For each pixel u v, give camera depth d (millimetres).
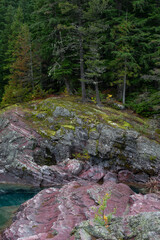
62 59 22688
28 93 25562
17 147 16797
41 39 23516
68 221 6750
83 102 21531
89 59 21047
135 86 24484
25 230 6844
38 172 14664
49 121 19000
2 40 34688
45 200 9586
